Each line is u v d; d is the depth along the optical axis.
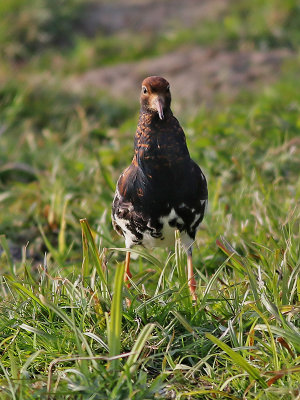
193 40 27.89
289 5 27.83
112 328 7.16
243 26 27.81
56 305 8.04
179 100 22.17
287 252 8.97
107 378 7.10
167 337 7.91
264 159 13.64
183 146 9.20
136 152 9.27
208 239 11.34
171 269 9.67
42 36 28.59
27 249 12.29
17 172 15.48
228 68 24.33
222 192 12.74
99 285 8.84
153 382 7.23
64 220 11.47
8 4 29.31
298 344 7.27
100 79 24.92
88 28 30.30
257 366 7.41
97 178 13.82
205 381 7.48
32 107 20.28
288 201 11.36
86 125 17.11
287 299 8.15
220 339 7.72
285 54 25.16
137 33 29.89
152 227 9.46
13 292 9.53
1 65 26.30
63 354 7.87
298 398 6.72
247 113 16.67
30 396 6.96
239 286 8.70
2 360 8.00
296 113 16.34
